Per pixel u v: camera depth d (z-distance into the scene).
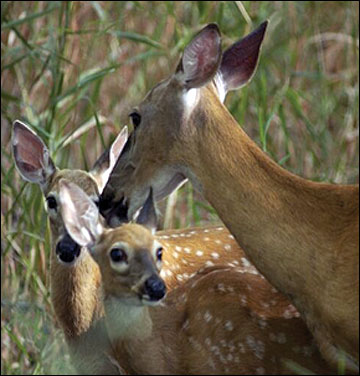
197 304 13.50
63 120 17.33
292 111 18.64
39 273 16.12
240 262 14.53
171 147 13.38
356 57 19.11
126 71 19.12
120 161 13.73
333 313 12.64
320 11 19.52
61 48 17.69
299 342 13.29
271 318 13.42
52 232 13.87
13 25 17.28
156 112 13.44
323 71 18.94
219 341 13.38
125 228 12.94
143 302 12.70
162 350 13.33
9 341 15.51
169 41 19.16
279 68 19.00
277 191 12.93
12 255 16.22
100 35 17.98
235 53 14.05
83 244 13.04
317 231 12.77
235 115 17.69
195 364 13.38
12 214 16.67
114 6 19.34
